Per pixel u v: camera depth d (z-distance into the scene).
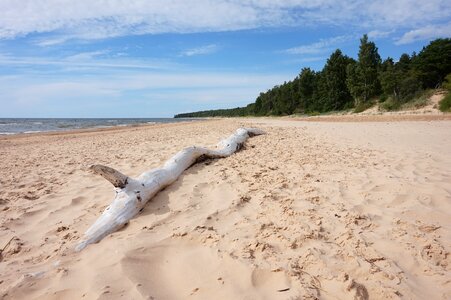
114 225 3.55
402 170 5.63
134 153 9.23
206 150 6.84
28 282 2.49
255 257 2.75
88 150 11.10
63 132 24.81
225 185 4.93
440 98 31.20
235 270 2.55
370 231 3.21
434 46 36.34
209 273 2.56
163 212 3.94
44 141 16.52
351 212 3.65
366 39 43.94
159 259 2.84
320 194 4.38
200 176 5.55
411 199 4.04
